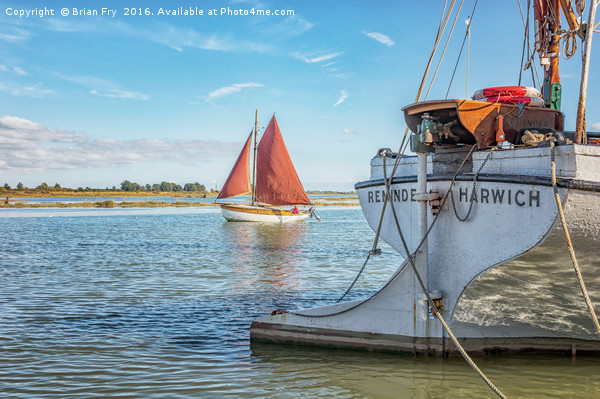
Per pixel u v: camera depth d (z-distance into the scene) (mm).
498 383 8602
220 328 12258
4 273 20859
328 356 9992
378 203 10805
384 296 9820
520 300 9070
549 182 7523
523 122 9234
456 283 9148
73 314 13617
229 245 34062
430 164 9836
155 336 11578
